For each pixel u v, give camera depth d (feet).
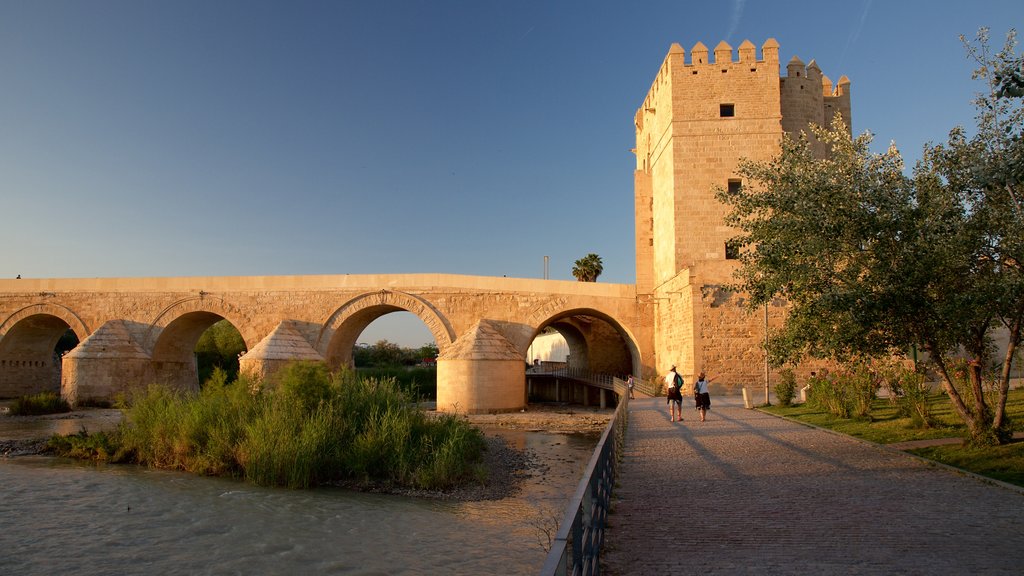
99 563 36.88
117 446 72.54
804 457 46.50
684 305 119.03
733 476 39.93
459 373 125.29
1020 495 33.01
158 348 149.89
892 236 42.88
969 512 29.68
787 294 48.29
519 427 106.83
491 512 49.32
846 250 44.27
